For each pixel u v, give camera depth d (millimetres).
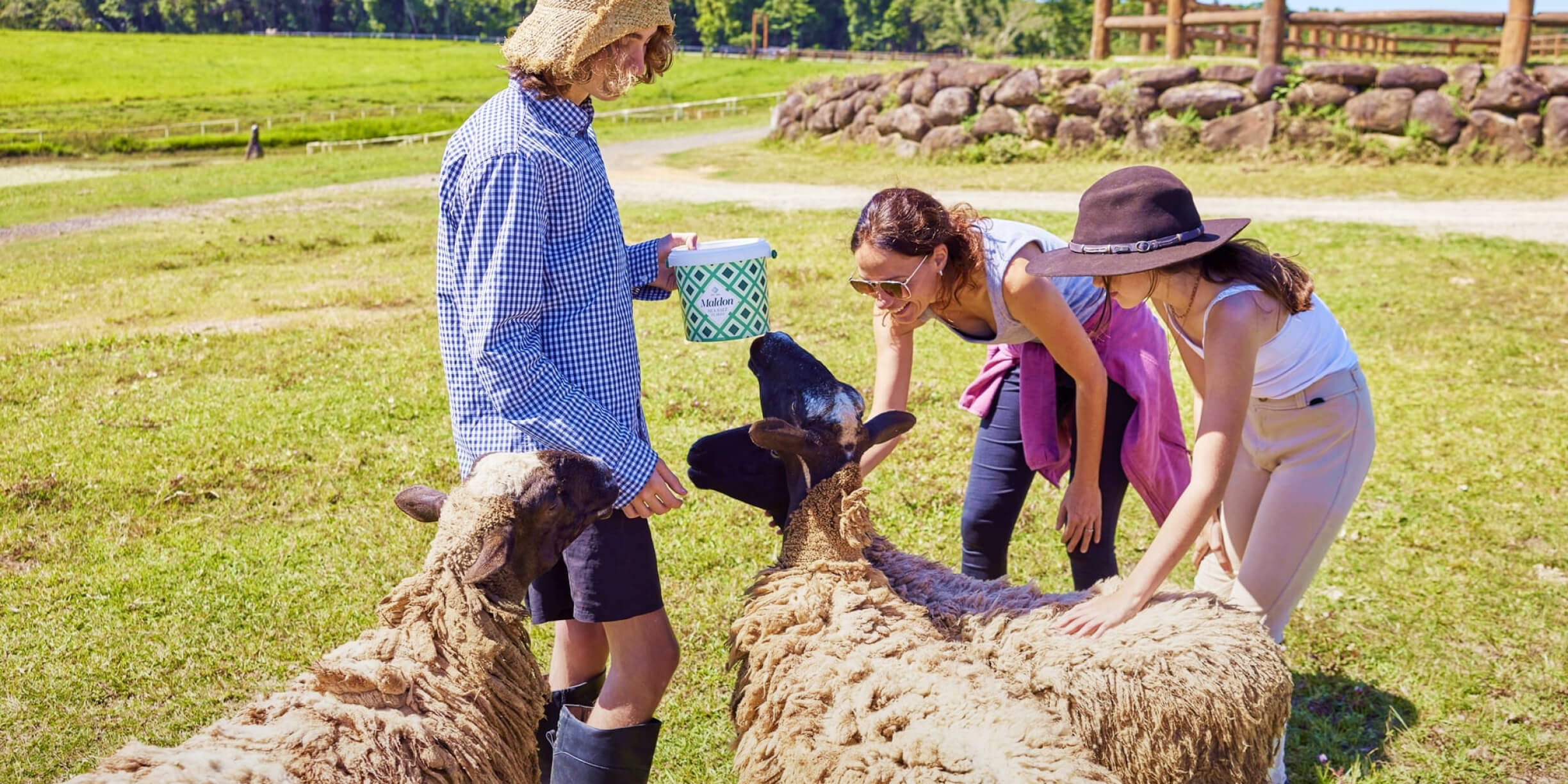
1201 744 2779
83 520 6117
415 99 62125
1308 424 3543
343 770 2459
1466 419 7441
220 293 12383
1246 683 2816
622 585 3057
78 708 4301
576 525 2840
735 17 132000
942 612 3078
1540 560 5445
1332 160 21625
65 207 21562
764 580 3074
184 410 8008
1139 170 3180
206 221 18703
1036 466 3885
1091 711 2793
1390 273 11773
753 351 3271
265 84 69438
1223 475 3035
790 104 29688
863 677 2725
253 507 6270
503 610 2746
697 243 3471
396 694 2639
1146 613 3041
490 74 76562
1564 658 4555
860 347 9312
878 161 25578
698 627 4797
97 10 133875
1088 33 101188
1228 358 3086
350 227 17391
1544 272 11688
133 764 2385
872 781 2520
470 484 2801
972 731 2537
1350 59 28688
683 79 72875
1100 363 3568
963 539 4223
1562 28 25922
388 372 8898
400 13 139625
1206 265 3166
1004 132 24828
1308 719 4223
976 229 3330
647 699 3193
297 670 4539
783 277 12047
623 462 2895
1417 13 23031
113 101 60719
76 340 10227
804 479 3080
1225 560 3900
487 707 2715
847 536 3035
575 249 2924
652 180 23500
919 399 7957
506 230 2756
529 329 2869
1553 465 6625
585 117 2990
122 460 6984
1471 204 16953
